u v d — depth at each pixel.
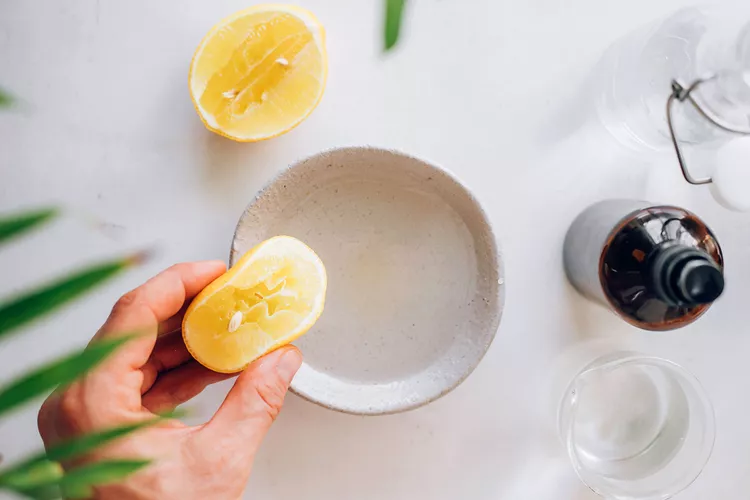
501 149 0.42
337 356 0.40
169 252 0.41
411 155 0.37
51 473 0.17
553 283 0.42
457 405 0.42
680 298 0.34
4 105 0.18
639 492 0.41
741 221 0.43
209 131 0.41
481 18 0.41
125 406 0.32
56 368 0.15
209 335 0.34
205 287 0.35
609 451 0.42
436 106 0.41
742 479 0.43
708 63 0.39
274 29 0.38
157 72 0.41
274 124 0.39
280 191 0.38
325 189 0.40
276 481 0.42
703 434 0.41
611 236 0.38
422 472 0.42
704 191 0.42
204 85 0.38
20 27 0.40
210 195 0.41
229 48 0.38
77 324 0.40
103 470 0.18
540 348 0.42
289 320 0.35
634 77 0.41
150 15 0.40
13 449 0.41
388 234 0.41
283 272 0.35
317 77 0.38
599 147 0.42
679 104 0.40
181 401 0.38
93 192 0.40
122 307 0.33
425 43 0.41
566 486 0.43
